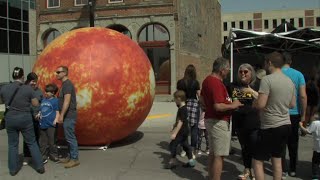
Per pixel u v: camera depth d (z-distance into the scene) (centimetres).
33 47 3262
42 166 761
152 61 2939
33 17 3278
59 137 936
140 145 1027
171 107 2212
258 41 1323
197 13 3603
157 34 2936
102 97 884
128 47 955
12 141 750
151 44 2931
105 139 957
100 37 940
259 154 571
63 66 805
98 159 872
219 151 608
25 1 3194
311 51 1441
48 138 837
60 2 3106
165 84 2911
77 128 907
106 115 898
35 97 746
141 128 1342
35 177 737
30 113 750
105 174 752
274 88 557
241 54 1456
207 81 613
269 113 562
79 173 761
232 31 1238
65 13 3091
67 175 748
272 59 573
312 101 867
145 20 2920
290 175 741
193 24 3431
